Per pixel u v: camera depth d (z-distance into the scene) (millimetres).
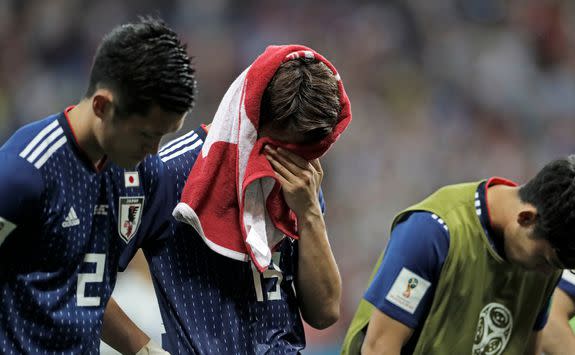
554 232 10031
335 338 29859
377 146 42031
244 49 45969
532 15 49688
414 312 10547
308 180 9469
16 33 45125
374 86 45312
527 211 10281
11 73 44344
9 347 8625
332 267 9922
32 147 8594
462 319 10766
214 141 9430
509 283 10867
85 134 8742
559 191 10023
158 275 9633
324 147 9375
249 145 9281
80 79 44375
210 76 44938
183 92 8391
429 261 10523
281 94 9102
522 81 47188
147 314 18406
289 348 9930
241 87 9430
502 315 10938
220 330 9609
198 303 9617
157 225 9562
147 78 8227
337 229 38406
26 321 8688
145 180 9367
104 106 8461
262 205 9547
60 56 44969
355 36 46688
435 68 46719
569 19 50125
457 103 45750
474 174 43344
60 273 8828
